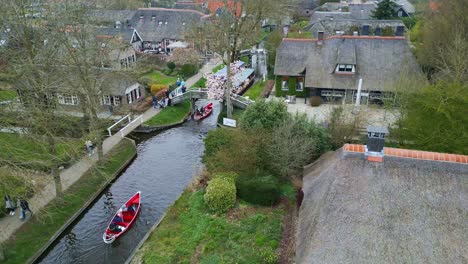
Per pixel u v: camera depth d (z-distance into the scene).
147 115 50.53
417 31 63.34
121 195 35.22
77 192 33.94
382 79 46.34
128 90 51.91
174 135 47.59
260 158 31.52
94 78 36.53
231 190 29.11
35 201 31.83
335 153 23.34
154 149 43.88
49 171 33.50
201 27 58.84
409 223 17.75
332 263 17.34
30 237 28.41
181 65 66.44
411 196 18.61
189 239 26.75
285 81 51.19
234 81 54.56
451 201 18.22
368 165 20.02
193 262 24.72
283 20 82.31
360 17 85.00
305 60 49.94
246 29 49.88
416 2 98.81
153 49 78.81
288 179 31.64
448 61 40.81
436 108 27.34
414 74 42.16
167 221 29.19
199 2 100.00
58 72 34.62
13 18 28.67
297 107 48.47
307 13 107.12
